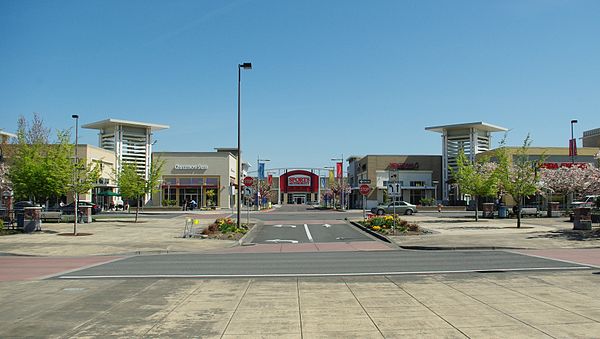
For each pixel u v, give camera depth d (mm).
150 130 77062
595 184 34219
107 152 66250
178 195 76188
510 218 43219
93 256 19375
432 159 80625
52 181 28203
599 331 7059
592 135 70812
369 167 79250
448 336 6910
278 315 8383
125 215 52406
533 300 9336
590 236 24547
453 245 21188
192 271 14242
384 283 11648
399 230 28219
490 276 12570
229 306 9180
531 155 60938
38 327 7707
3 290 11078
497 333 7008
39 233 28328
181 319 8180
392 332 7168
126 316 8430
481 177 40125
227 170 76500
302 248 22109
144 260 17547
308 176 110312
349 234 29266
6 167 42625
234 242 24172
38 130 50281
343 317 8172
